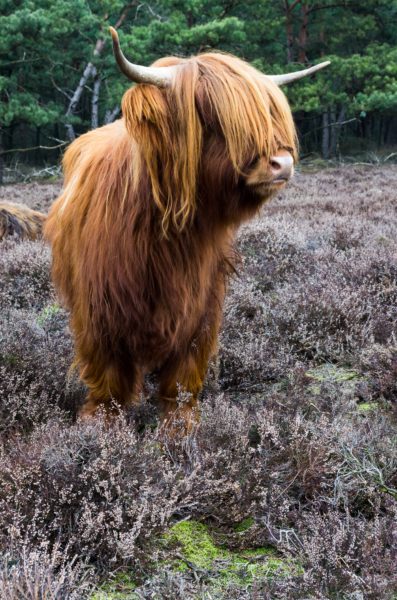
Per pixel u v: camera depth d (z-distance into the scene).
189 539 2.19
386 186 13.99
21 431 2.88
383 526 2.09
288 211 8.71
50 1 21.31
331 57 23.06
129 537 1.99
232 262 3.15
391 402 3.00
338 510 2.31
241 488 2.33
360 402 3.13
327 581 1.89
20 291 4.80
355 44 29.89
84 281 2.64
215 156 2.24
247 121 2.15
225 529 2.27
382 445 2.52
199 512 2.30
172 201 2.33
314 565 1.93
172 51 21.50
